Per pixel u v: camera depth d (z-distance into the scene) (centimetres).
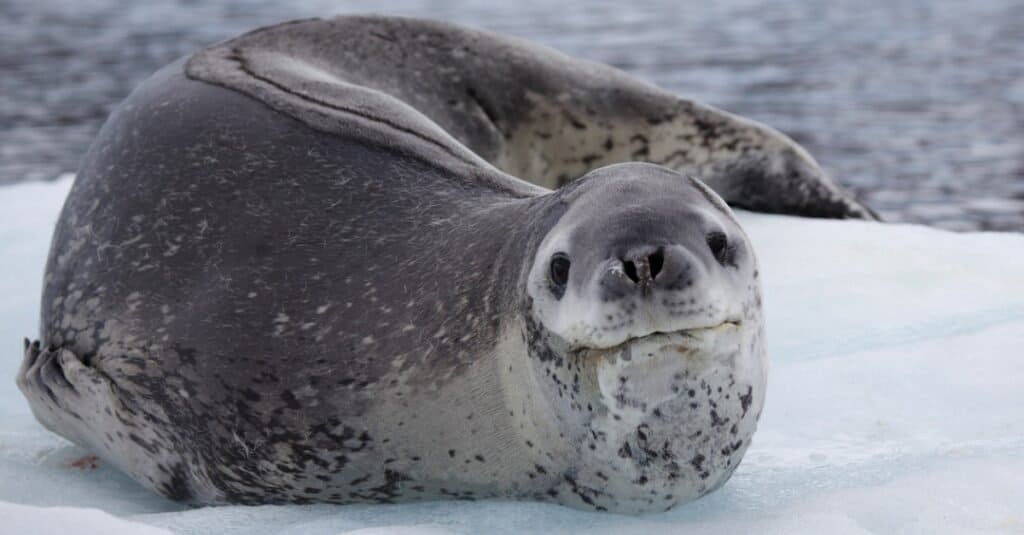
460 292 1323
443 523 1255
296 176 1549
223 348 1404
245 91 1719
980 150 3431
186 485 1466
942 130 3709
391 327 1345
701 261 1128
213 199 1546
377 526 1248
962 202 2867
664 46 5491
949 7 6512
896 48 5266
